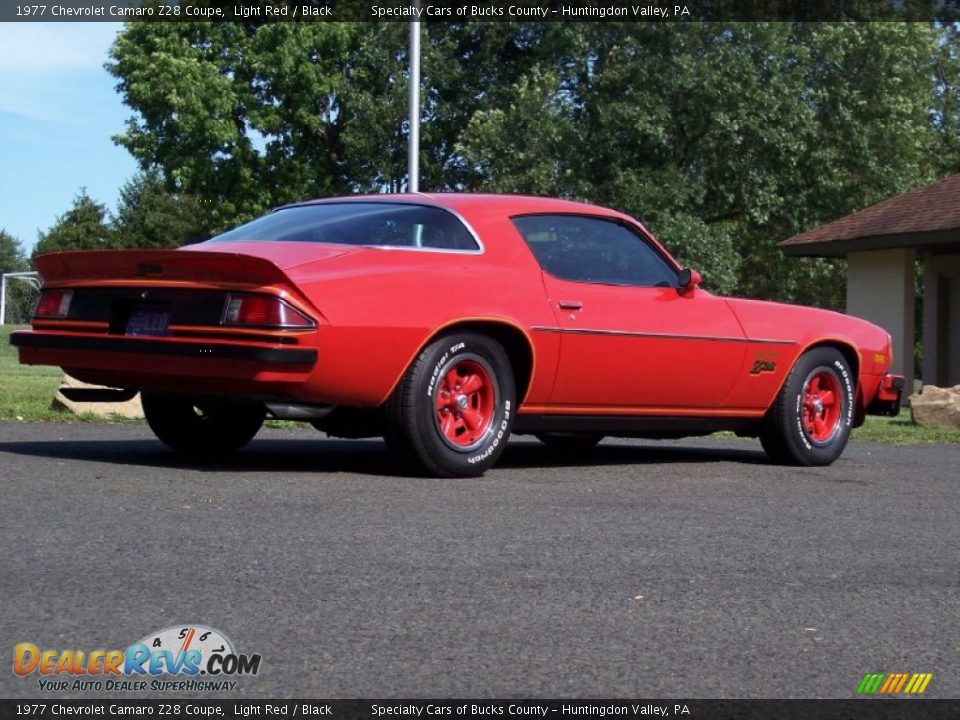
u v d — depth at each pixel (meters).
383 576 3.72
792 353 7.20
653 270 6.79
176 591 3.46
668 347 6.61
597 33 26.77
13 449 6.49
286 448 7.23
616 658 3.04
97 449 6.65
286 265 5.43
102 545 3.98
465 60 31.78
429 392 5.70
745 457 7.78
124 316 5.73
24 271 85.12
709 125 26.80
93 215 64.00
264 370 5.30
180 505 4.74
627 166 27.05
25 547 3.93
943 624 3.49
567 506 5.14
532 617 3.35
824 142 28.50
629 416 6.63
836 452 7.46
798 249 19.66
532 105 26.38
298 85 32.62
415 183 16.22
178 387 5.70
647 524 4.79
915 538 4.76
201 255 5.36
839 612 3.56
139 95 32.59
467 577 3.75
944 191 18.81
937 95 38.22
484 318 5.85
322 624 3.20
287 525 4.42
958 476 6.89
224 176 33.50
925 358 20.34
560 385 6.24
